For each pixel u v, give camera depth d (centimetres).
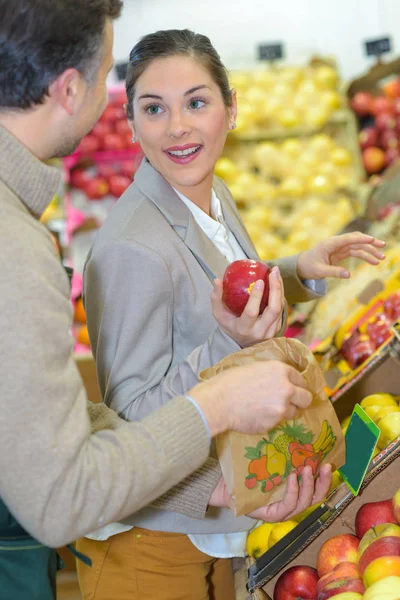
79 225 452
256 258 188
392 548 129
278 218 457
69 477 95
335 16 528
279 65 502
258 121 462
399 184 332
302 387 124
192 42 159
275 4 528
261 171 461
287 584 143
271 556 146
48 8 103
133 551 151
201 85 157
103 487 98
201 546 154
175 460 106
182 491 137
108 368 146
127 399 144
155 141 159
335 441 138
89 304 149
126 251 144
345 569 135
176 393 139
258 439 128
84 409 100
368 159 475
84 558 121
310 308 267
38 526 95
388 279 239
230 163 461
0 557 113
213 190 192
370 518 141
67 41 105
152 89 156
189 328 151
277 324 137
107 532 151
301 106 457
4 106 106
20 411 92
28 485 93
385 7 525
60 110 110
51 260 99
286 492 133
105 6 110
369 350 223
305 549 146
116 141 457
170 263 147
